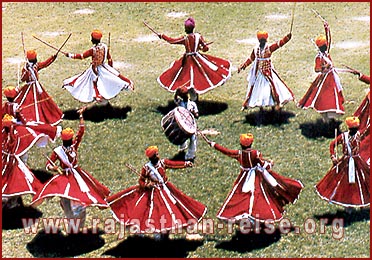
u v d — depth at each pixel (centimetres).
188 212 2034
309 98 2583
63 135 2069
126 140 2589
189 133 2402
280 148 2520
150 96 2861
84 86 2670
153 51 3266
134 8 3719
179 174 2400
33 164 2486
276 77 2625
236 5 3725
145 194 2020
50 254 2080
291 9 3666
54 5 3788
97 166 2453
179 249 2084
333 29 3425
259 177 2067
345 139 2130
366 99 2500
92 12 3694
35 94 2581
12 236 2155
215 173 2403
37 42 3369
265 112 2722
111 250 2091
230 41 3338
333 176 2155
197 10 3678
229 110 2750
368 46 3244
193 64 2667
